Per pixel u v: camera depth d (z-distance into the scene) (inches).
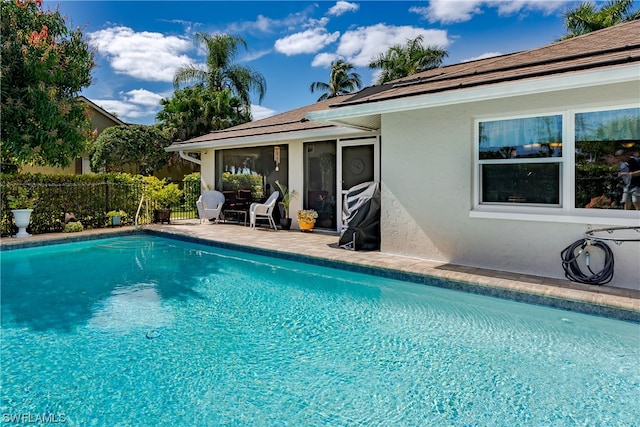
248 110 1050.7
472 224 240.8
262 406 121.3
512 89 197.9
